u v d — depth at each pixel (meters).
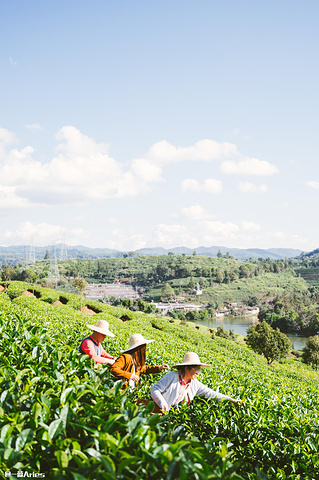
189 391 5.28
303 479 4.28
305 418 6.88
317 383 28.03
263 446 4.77
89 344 5.71
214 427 4.86
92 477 1.91
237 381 12.73
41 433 2.44
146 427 2.51
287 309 157.75
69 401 3.00
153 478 2.02
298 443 4.91
